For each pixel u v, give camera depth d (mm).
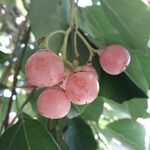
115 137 211
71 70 146
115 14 165
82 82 138
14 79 176
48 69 135
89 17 176
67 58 164
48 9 164
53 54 138
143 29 163
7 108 177
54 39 162
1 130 161
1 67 202
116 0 164
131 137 210
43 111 142
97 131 202
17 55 182
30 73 136
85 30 175
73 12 160
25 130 149
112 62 154
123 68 155
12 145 147
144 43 163
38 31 161
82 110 164
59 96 141
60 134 182
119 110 202
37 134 148
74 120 182
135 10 163
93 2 176
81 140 182
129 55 156
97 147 182
